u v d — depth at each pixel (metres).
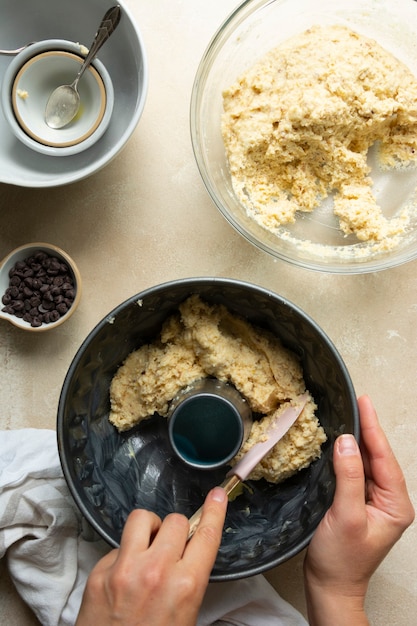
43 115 0.73
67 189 0.76
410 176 0.74
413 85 0.72
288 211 0.73
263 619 0.71
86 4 0.71
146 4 0.75
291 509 0.67
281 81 0.72
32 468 0.71
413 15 0.74
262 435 0.65
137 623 0.52
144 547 0.55
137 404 0.68
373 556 0.62
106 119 0.71
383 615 0.73
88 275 0.75
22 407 0.75
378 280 0.75
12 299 0.72
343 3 0.74
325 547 0.62
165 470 0.70
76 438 0.65
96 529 0.61
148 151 0.75
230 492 0.68
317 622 0.64
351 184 0.73
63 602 0.70
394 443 0.74
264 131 0.71
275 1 0.73
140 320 0.67
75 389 0.64
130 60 0.72
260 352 0.68
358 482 0.60
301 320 0.64
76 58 0.72
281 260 0.71
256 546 0.65
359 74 0.70
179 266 0.75
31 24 0.73
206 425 0.63
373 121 0.71
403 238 0.74
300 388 0.68
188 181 0.75
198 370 0.67
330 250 0.74
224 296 0.67
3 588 0.74
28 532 0.71
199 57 0.75
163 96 0.75
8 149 0.74
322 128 0.71
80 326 0.75
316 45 0.71
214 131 0.75
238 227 0.69
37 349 0.75
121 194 0.75
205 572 0.54
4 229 0.76
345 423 0.63
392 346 0.74
